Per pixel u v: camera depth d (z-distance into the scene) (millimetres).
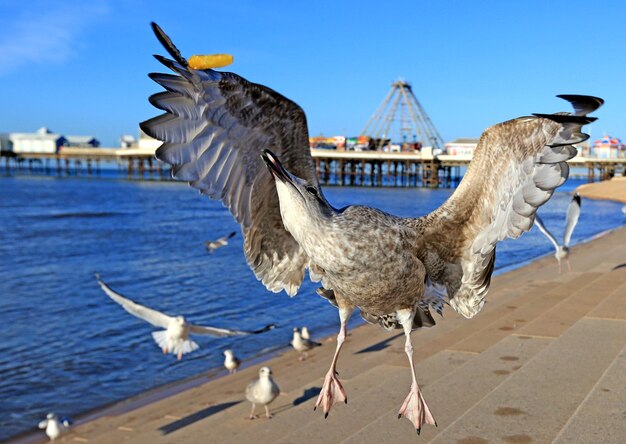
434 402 6559
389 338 11664
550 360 7488
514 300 13578
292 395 8750
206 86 3221
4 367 12125
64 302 18297
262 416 7859
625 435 5027
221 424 7715
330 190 90875
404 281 3721
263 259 4098
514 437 5328
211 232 38750
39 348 13461
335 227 3494
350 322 15188
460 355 8867
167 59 2984
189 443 7117
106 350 13312
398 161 99062
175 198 74812
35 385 11117
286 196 3475
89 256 28344
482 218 3760
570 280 15797
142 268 24750
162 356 12828
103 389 10930
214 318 16266
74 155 138125
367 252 3539
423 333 11242
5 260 27094
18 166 149875
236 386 10328
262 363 11930
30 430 9227
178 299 18656
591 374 6871
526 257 26031
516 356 8203
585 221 43844
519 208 3531
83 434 8766
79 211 54875
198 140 3400
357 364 9859
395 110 114062
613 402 5781
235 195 3684
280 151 3680
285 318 16109
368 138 110125
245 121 3471
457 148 97188
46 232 38250
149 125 3225
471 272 3961
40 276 23000
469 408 6254
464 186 3719
